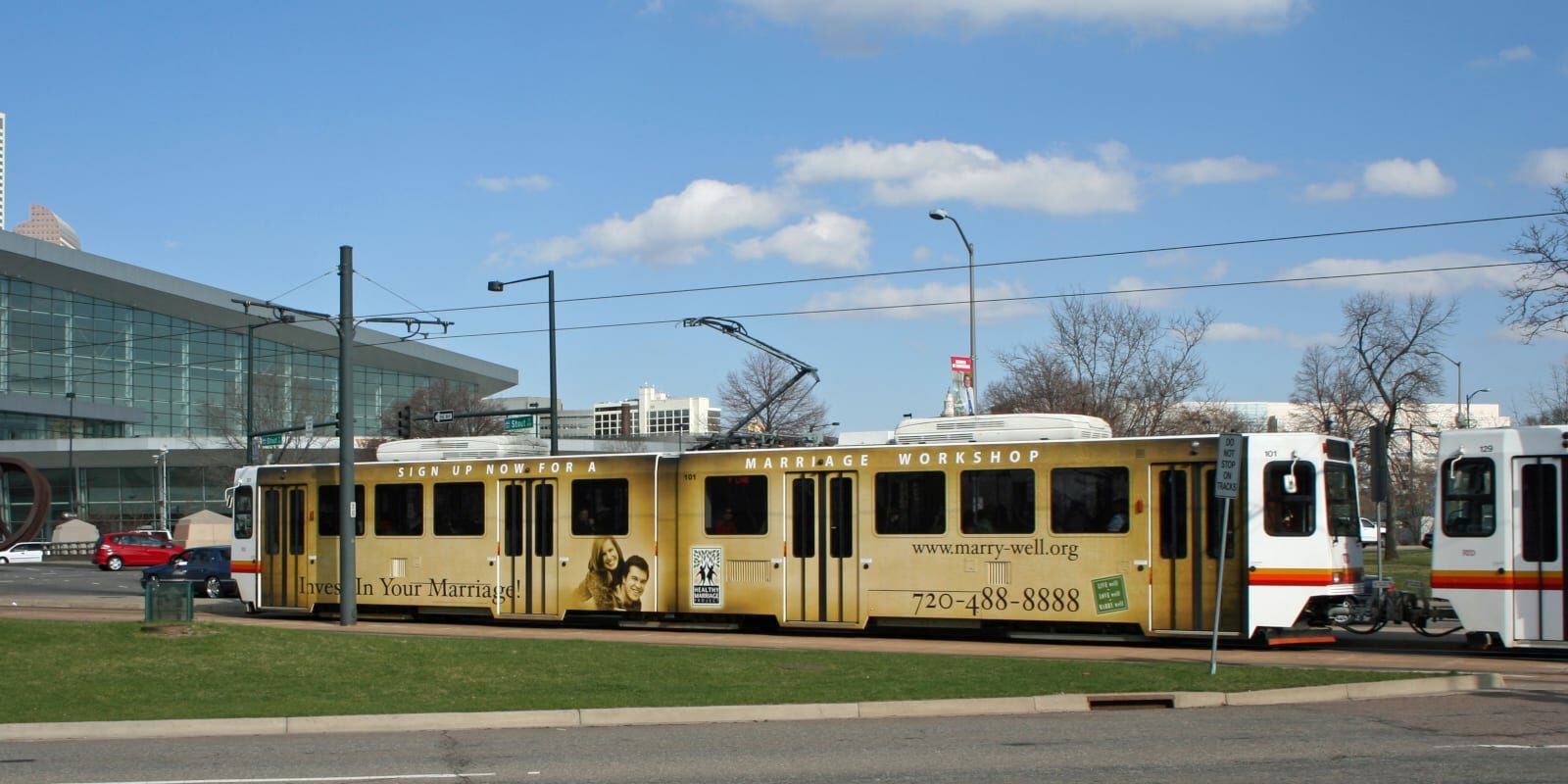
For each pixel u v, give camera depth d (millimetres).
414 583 26578
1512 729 12555
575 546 25062
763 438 27094
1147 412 43250
